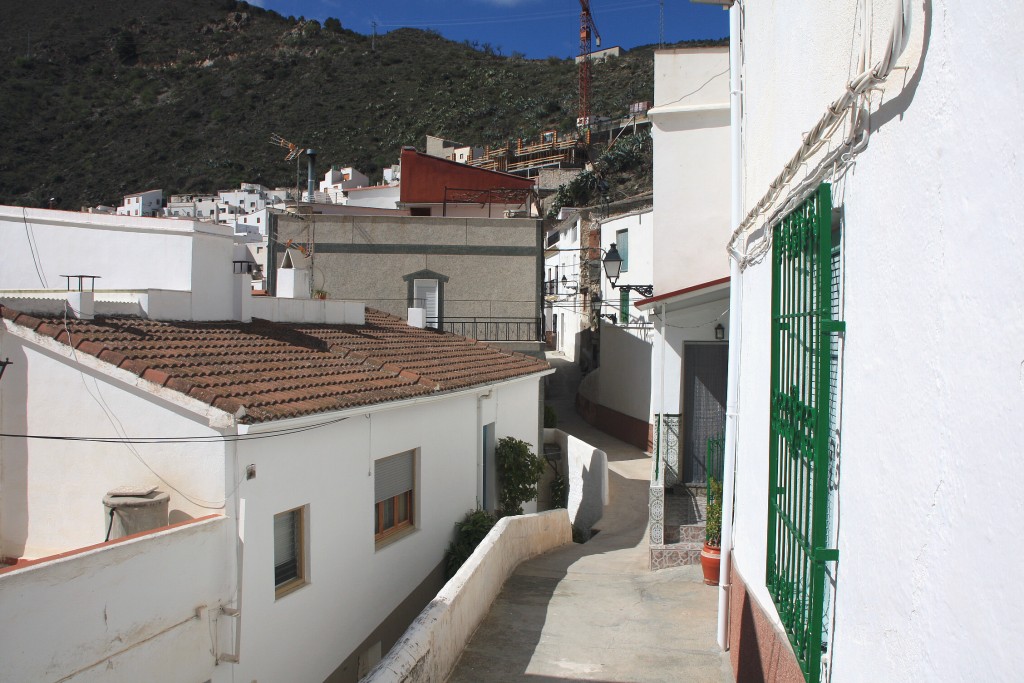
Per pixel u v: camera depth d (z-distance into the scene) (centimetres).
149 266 1260
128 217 1273
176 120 9331
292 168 8688
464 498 1445
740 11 822
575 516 1952
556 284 4366
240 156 8819
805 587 451
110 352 878
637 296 2669
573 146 6944
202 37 11150
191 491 839
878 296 336
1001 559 213
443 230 2470
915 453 286
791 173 508
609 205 3597
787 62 571
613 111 8506
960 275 248
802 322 474
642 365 2462
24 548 902
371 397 1084
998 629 214
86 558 659
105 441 881
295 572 945
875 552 332
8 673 595
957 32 253
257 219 6300
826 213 408
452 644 799
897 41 297
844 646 376
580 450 1970
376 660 1109
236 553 827
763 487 627
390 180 7612
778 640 541
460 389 1370
